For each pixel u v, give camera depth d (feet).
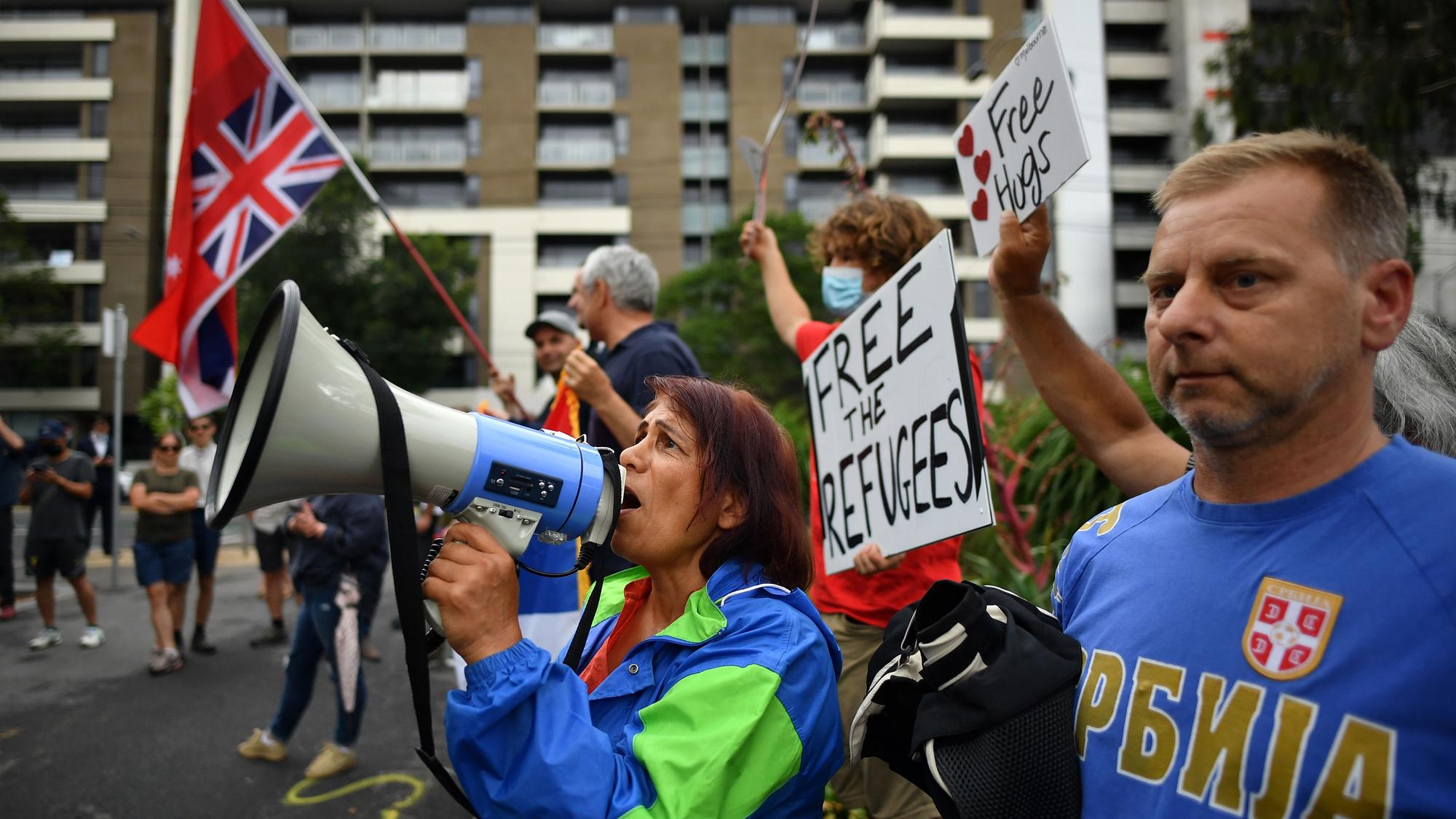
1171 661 3.04
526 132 124.36
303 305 3.38
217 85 12.94
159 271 121.08
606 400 8.23
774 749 3.71
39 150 119.55
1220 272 2.91
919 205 8.33
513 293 120.57
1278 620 2.81
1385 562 2.67
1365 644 2.61
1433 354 4.20
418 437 3.56
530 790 3.43
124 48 121.70
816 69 127.13
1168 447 5.56
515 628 3.69
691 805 3.46
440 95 126.93
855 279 8.28
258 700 17.37
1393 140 24.97
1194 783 2.87
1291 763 2.66
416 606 3.44
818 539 8.02
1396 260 2.91
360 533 13.35
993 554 12.69
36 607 27.07
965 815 3.42
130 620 25.18
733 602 4.22
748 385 5.32
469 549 3.69
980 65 15.11
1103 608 3.42
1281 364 2.82
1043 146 5.79
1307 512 2.89
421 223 121.08
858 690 7.41
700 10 130.93
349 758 13.52
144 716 16.31
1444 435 3.99
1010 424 13.50
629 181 124.88
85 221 119.03
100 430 37.17
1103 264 107.55
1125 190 109.81
